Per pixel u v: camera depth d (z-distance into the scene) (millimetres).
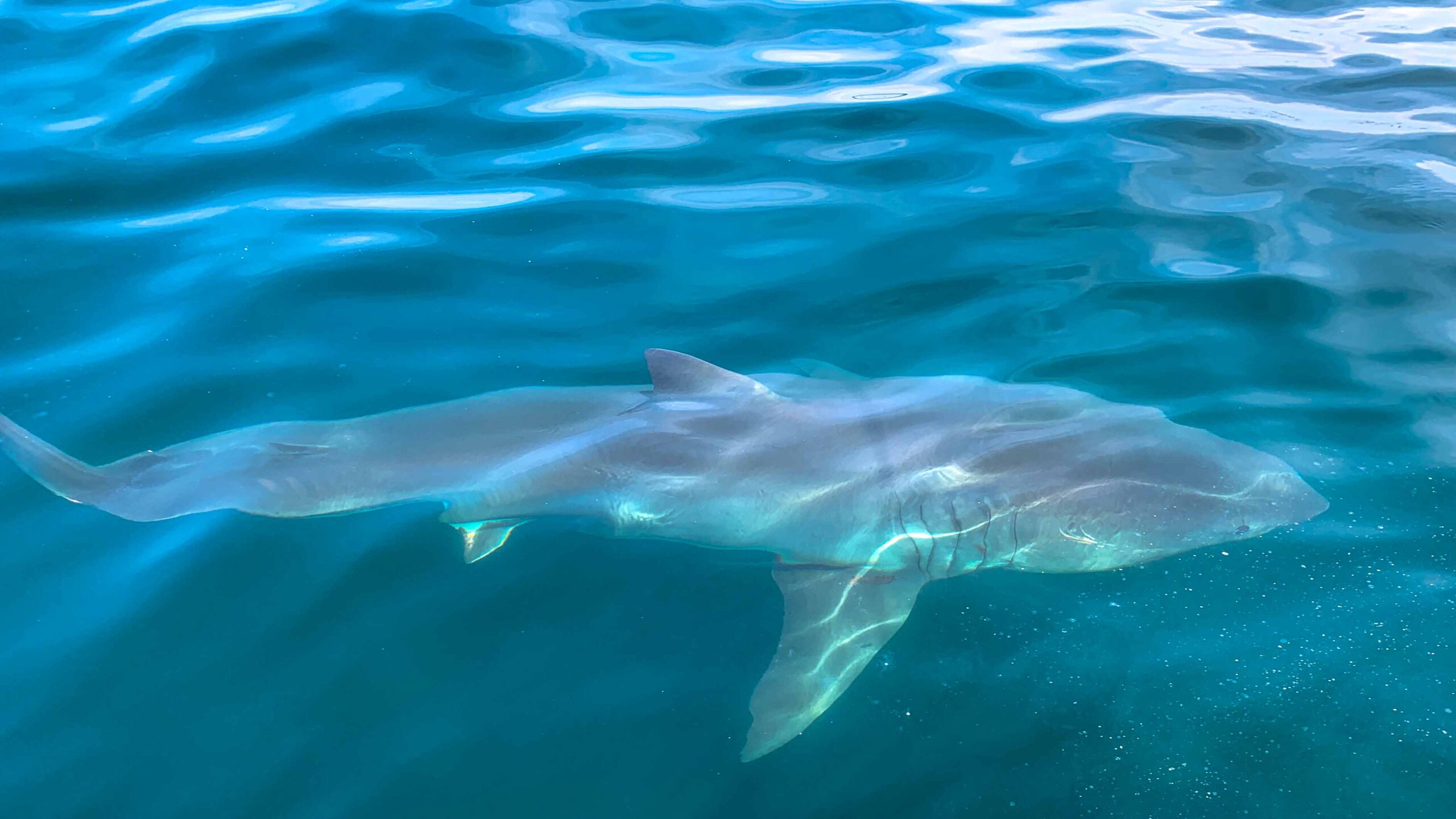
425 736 4332
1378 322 5500
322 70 7535
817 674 4473
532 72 7535
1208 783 4172
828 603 4691
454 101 7234
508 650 4543
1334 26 8328
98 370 5500
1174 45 8008
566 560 4797
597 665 4512
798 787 4223
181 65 7574
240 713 4379
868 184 6520
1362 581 4570
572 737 4336
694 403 5160
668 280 5957
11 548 4812
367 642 4555
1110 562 4707
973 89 7305
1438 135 6660
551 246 6164
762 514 4895
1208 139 6734
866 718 4363
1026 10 8805
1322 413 5121
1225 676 4383
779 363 5520
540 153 6781
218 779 4242
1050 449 4922
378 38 8000
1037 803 4164
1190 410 5172
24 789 4219
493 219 6328
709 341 5645
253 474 5023
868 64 7699
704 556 4828
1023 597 4664
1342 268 5777
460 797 4215
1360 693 4312
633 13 8586
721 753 4297
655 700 4422
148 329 5699
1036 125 6945
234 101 7199
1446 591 4523
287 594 4680
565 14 8539
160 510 4910
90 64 7590
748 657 4531
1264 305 5613
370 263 6047
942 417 5082
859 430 5055
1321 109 6980
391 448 5102
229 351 5609
